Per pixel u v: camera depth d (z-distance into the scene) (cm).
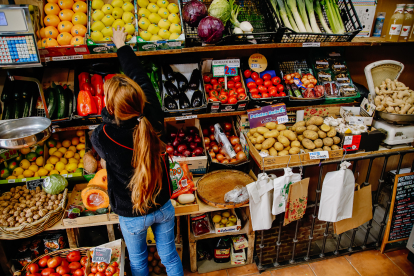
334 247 274
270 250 271
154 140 136
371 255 254
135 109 129
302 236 280
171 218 170
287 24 238
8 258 221
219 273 237
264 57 262
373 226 290
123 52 168
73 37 200
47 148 241
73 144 250
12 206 200
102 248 197
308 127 227
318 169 304
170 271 183
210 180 237
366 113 245
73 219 196
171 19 215
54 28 201
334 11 245
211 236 226
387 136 232
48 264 197
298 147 217
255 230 221
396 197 235
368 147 225
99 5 211
